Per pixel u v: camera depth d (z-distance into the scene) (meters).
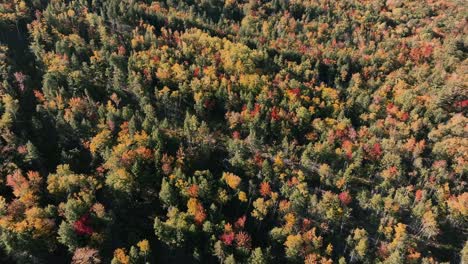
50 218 113.94
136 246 118.31
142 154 136.50
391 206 136.38
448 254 133.62
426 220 132.75
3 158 130.38
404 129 169.50
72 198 116.75
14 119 144.62
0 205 112.12
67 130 148.62
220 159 156.12
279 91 187.38
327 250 124.31
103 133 142.38
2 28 188.38
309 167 156.25
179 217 120.00
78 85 167.12
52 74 165.12
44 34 187.25
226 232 120.81
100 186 126.56
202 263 120.12
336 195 137.25
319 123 170.00
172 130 160.25
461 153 155.25
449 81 190.25
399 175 150.12
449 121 171.25
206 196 131.75
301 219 135.38
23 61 178.75
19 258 106.12
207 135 159.38
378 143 162.25
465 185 149.62
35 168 134.25
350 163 156.75
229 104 177.75
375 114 180.50
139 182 132.00
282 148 163.38
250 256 117.25
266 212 131.00
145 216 129.25
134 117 153.00
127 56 193.75
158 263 118.69
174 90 183.00
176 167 137.25
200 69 190.38
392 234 134.00
